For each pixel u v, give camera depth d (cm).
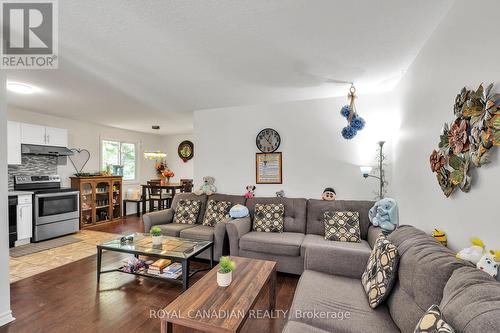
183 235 331
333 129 359
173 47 215
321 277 191
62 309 217
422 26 185
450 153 159
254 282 178
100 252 272
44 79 285
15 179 427
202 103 394
